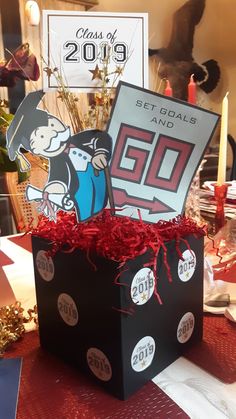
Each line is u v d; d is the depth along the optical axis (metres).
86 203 0.53
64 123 0.52
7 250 1.14
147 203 0.56
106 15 0.63
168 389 0.51
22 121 0.49
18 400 0.50
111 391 0.50
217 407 0.48
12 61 0.60
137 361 0.50
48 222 0.59
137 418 0.46
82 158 0.52
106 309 0.49
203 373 0.55
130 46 0.66
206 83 3.49
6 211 1.82
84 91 0.63
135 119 0.53
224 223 0.99
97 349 0.51
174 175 0.58
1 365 0.57
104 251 0.48
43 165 0.59
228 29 3.47
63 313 0.56
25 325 0.69
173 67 3.29
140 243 0.50
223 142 0.90
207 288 0.75
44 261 0.57
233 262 0.92
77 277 0.52
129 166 0.54
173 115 0.55
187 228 0.58
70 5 2.65
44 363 0.58
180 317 0.57
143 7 3.08
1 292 0.75
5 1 2.39
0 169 0.66
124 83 0.52
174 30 3.24
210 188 1.27
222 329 0.66
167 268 0.54
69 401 0.49
